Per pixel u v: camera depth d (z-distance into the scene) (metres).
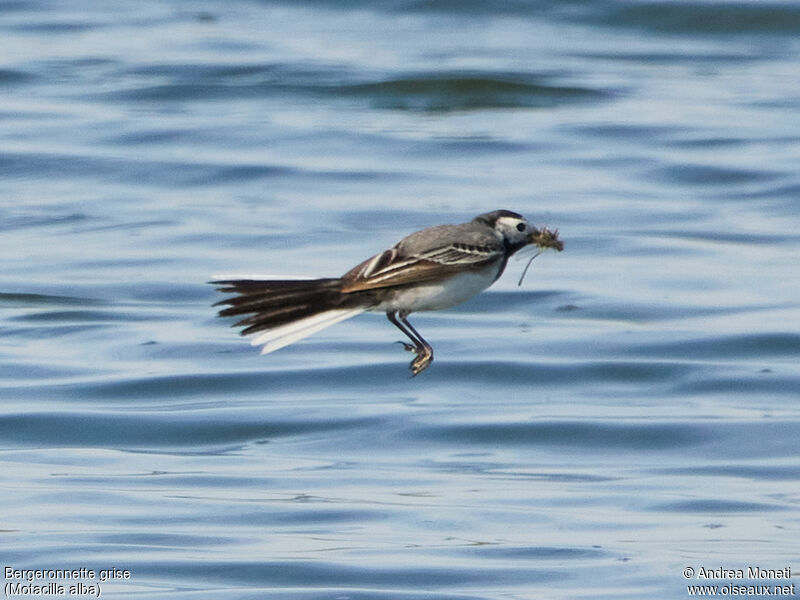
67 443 15.59
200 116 31.03
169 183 26.97
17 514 13.23
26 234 23.78
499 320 19.62
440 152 28.83
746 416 16.14
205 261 22.20
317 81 33.69
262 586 11.57
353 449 15.36
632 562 12.09
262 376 17.48
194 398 16.91
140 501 13.62
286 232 23.75
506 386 17.30
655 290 20.73
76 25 39.28
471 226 10.17
